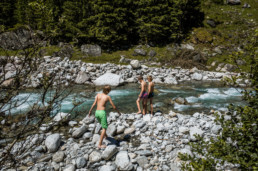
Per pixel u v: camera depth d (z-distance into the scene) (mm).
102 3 24078
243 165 2146
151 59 23688
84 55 23078
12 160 2676
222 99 11375
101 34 24219
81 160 4625
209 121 7402
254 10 33719
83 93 12023
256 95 2412
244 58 2490
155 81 16828
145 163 4691
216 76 18875
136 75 18250
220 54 24578
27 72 2242
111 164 4617
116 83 15133
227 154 2346
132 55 24594
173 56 24172
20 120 2463
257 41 2385
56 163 4754
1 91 2182
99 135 6047
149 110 9148
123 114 8188
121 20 25391
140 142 5871
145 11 26750
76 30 24641
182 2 27562
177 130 6594
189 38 28156
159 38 28266
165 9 27297
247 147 2209
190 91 13500
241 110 2475
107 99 5336
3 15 25094
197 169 2229
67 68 17125
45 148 5234
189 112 9000
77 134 6113
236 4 36000
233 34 28781
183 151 5016
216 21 32250
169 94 12539
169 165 4652
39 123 2490
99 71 17891
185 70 20562
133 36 29562
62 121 2705
